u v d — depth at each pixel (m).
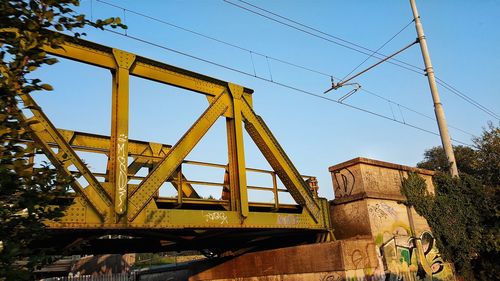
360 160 15.70
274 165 13.57
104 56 9.73
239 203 11.71
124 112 9.56
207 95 12.06
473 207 18.98
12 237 3.80
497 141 22.08
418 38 21.89
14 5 3.79
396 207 16.48
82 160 8.77
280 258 14.78
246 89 13.08
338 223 16.06
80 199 8.63
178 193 10.68
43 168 3.99
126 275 28.30
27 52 3.74
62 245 11.02
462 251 18.20
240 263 16.50
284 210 14.59
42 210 4.00
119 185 9.12
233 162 12.09
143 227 9.52
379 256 14.60
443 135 20.17
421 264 16.27
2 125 3.65
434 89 20.86
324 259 13.29
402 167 17.61
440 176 19.06
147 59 10.48
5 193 3.71
